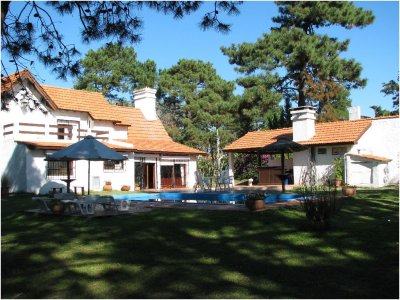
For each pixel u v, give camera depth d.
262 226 10.01
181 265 6.96
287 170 32.41
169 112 54.19
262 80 37.59
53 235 9.99
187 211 13.05
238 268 6.69
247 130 45.84
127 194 22.14
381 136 28.95
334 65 34.34
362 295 5.29
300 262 6.95
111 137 31.55
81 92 31.48
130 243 8.79
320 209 9.34
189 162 34.97
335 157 28.69
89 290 5.84
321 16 35.66
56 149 25.45
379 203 13.78
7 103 12.86
